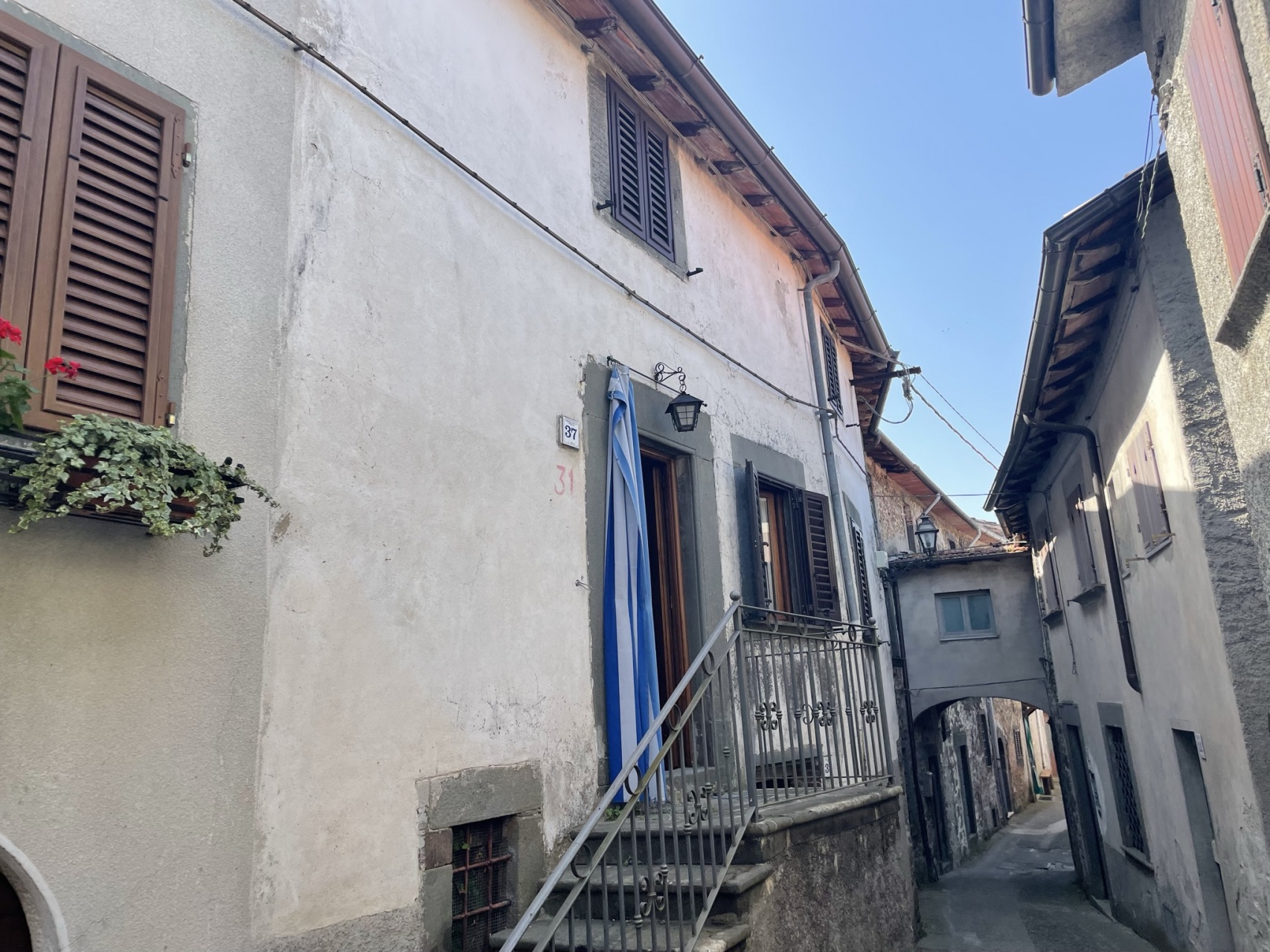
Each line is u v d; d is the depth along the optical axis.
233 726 3.29
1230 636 5.81
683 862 4.63
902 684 15.60
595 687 5.20
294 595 3.60
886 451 15.39
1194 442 6.05
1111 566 8.88
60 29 3.20
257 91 3.86
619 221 6.45
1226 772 6.26
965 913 11.81
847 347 11.90
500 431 4.84
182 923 3.02
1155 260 6.30
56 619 2.84
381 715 3.87
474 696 4.36
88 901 2.79
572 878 4.51
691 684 6.23
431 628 4.19
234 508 3.13
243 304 3.62
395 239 4.41
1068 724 13.42
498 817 4.39
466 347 4.72
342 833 3.61
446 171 4.83
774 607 7.94
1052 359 8.15
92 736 2.88
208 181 3.58
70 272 3.05
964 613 16.08
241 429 3.52
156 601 3.12
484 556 4.58
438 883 3.97
